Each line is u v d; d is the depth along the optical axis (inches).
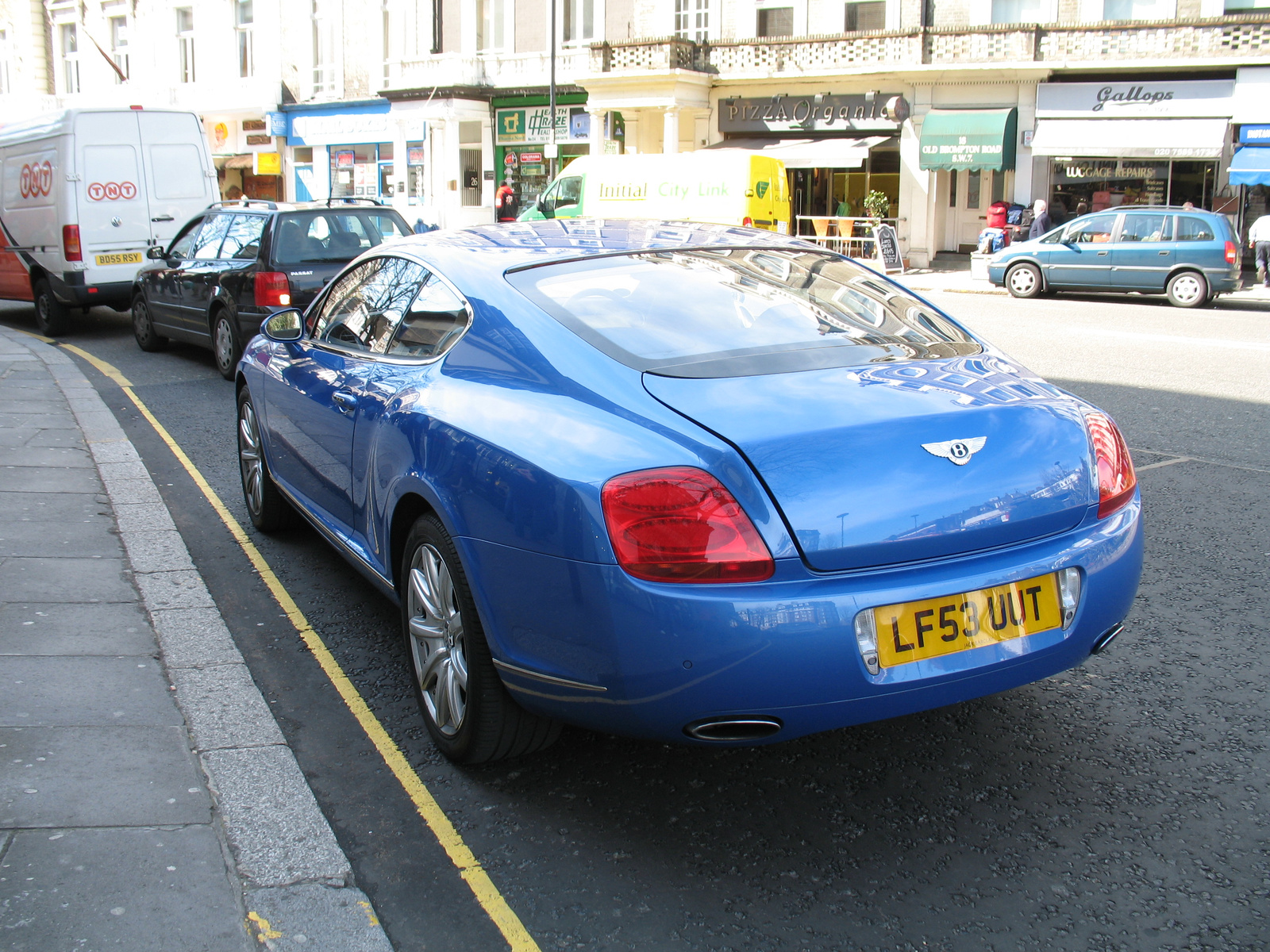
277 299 362.0
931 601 103.3
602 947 97.4
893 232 952.9
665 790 124.8
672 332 123.5
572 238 153.9
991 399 114.5
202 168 547.5
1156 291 727.7
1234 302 738.8
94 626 166.9
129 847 107.6
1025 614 108.2
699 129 1144.8
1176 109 927.7
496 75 1267.2
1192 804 120.3
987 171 1047.6
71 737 130.2
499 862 110.7
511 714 120.7
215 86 1489.9
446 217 1312.7
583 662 104.4
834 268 152.6
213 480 264.2
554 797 123.3
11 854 105.2
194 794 118.7
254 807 117.6
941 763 130.3
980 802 121.4
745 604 97.2
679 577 98.0
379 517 142.6
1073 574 111.4
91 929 95.3
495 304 132.2
